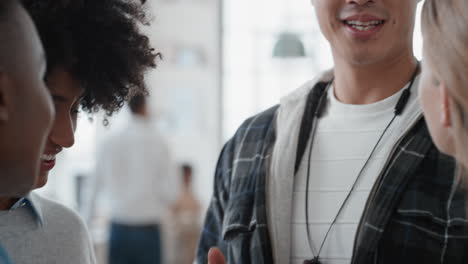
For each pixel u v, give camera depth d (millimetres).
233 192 1645
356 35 1455
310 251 1493
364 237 1417
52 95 1221
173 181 4887
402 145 1460
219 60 7523
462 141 1059
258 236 1536
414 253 1385
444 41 1051
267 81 7582
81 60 1272
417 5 1512
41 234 1375
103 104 1398
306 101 1630
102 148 4824
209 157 7504
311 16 7449
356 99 1556
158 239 4867
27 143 811
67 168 6664
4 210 1345
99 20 1313
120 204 4801
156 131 4855
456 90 1035
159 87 7445
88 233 1508
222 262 1421
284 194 1532
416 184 1424
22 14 834
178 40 7504
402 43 1478
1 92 777
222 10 7555
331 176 1520
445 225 1381
